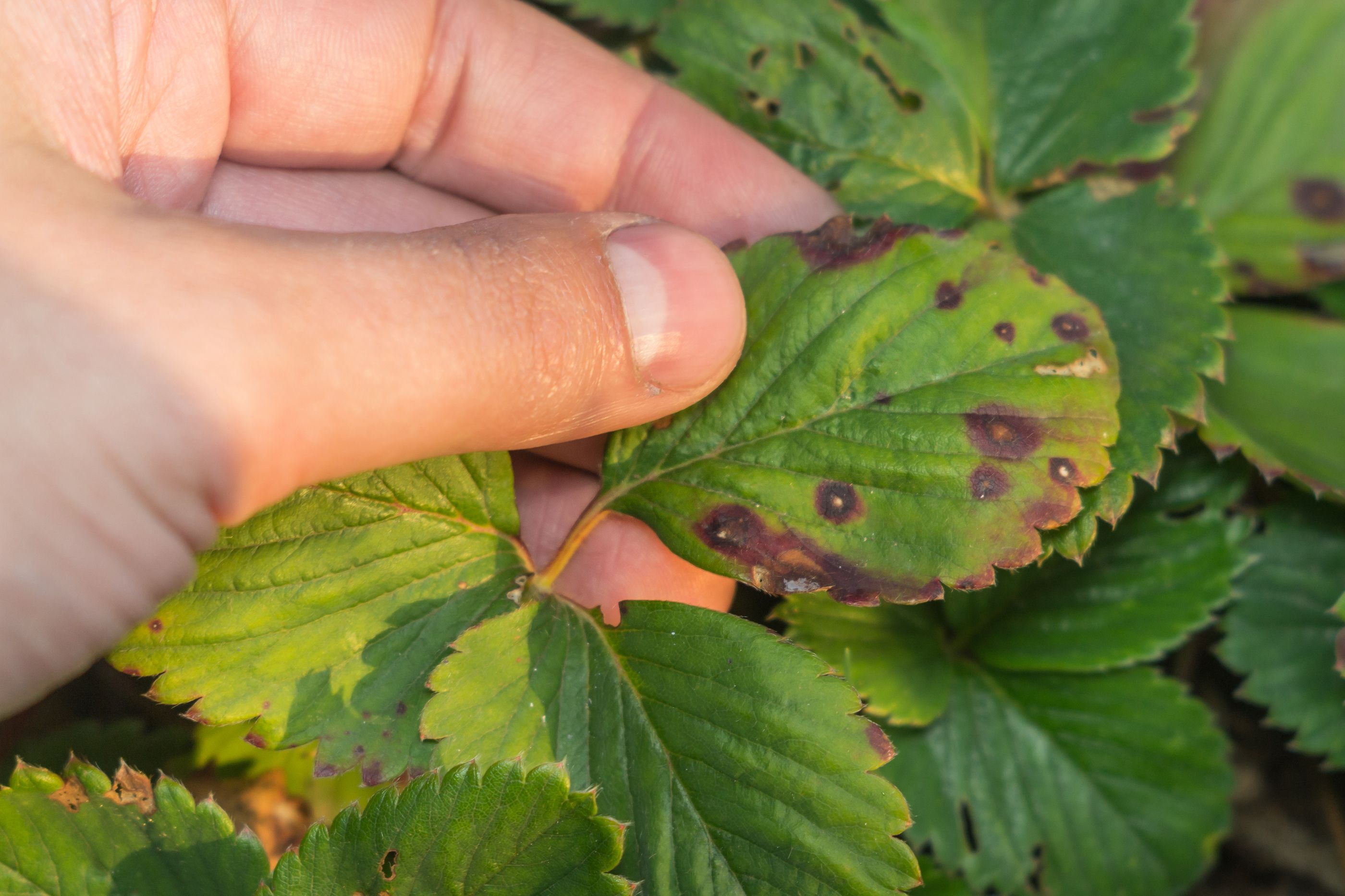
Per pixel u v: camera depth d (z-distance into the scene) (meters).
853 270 0.26
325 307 0.24
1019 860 0.29
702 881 0.24
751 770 0.25
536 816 0.24
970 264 0.26
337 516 0.25
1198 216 0.28
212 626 0.25
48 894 0.24
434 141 0.29
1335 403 0.29
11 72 0.24
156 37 0.26
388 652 0.25
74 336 0.23
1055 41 0.29
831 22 0.29
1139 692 0.29
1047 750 0.29
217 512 0.24
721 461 0.26
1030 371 0.25
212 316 0.23
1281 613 0.29
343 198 0.29
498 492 0.26
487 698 0.25
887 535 0.25
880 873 0.24
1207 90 0.30
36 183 0.24
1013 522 0.25
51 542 0.23
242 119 0.28
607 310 0.25
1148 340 0.28
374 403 0.24
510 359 0.24
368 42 0.28
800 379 0.26
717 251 0.25
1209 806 0.28
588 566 0.28
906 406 0.25
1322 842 0.31
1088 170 0.29
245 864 0.24
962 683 0.29
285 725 0.25
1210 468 0.29
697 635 0.25
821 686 0.25
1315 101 0.30
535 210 0.29
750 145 0.29
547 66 0.29
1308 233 0.30
